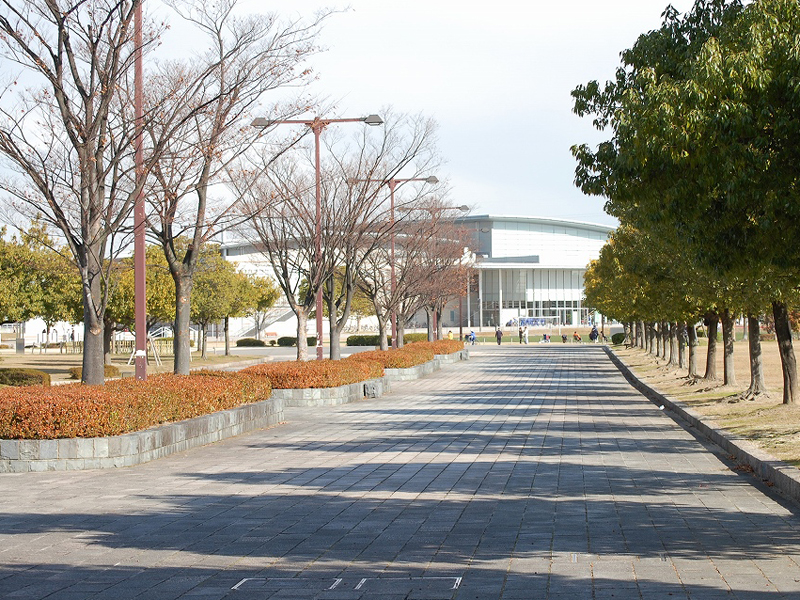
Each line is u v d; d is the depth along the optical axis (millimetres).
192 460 12992
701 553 7156
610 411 21000
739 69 9008
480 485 10656
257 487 10617
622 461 12641
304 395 22469
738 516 8680
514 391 28250
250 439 15625
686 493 9992
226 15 23266
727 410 18281
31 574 6684
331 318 28719
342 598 5980
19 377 28078
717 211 9898
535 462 12625
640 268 24375
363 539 7781
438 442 15188
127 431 12898
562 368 41969
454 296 60969
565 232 105938
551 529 8125
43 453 11969
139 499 9844
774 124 9062
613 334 83938
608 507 9180
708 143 9234
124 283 39125
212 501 9703
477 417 19766
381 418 19609
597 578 6391
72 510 9219
